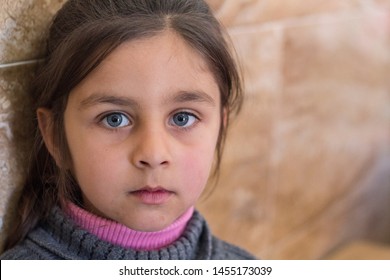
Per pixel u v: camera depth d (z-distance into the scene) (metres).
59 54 0.71
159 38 0.69
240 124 1.15
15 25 0.73
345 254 1.53
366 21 1.48
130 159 0.69
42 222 0.79
